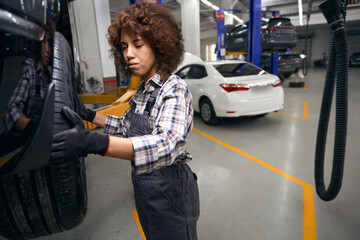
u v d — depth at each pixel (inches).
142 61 29.2
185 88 30.3
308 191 83.2
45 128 17.3
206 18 810.2
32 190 26.0
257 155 115.6
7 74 18.9
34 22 21.5
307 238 61.7
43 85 21.6
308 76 566.3
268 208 74.2
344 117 55.3
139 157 22.2
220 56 376.8
